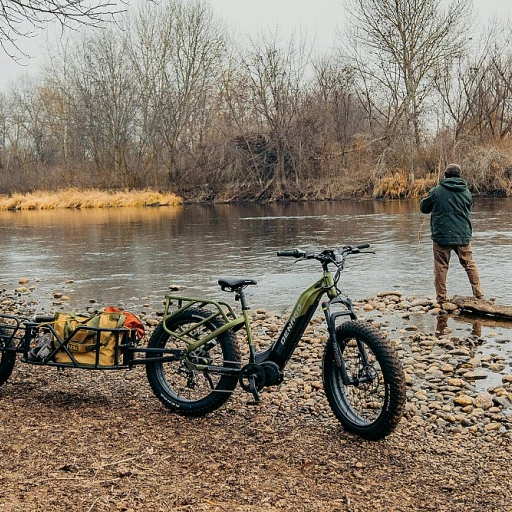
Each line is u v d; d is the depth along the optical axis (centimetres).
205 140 5203
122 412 561
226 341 552
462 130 4325
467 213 985
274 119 4788
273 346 542
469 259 995
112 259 1730
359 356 515
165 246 1988
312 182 4672
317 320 945
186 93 5197
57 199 4859
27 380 649
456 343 805
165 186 5253
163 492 403
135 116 5438
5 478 417
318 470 447
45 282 1396
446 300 1002
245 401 593
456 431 528
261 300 1118
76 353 584
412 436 514
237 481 425
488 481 431
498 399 591
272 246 1878
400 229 2208
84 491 401
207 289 1236
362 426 504
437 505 397
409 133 4312
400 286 1185
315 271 1399
